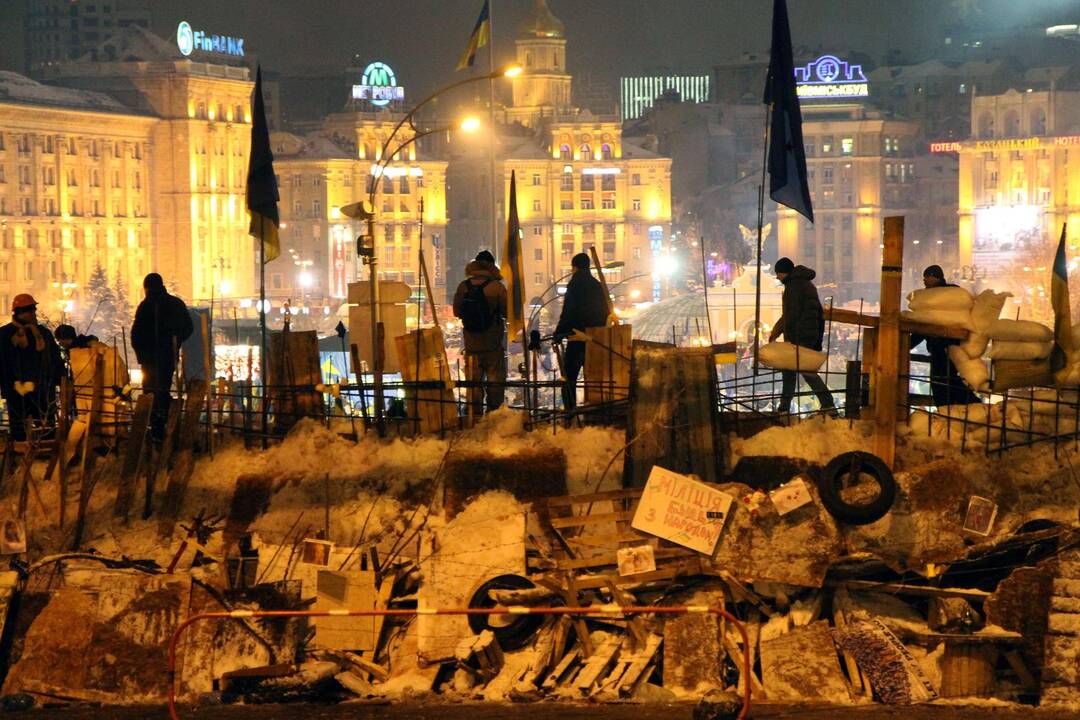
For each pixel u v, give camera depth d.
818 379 59.97
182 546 52.03
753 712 44.94
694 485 49.88
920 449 53.84
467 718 44.97
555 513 52.38
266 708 46.72
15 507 57.03
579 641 48.53
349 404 66.62
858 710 45.06
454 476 53.94
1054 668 45.94
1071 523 50.44
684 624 47.88
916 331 56.47
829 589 49.50
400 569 51.12
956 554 49.69
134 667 48.56
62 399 59.25
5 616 50.25
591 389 60.38
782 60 62.66
